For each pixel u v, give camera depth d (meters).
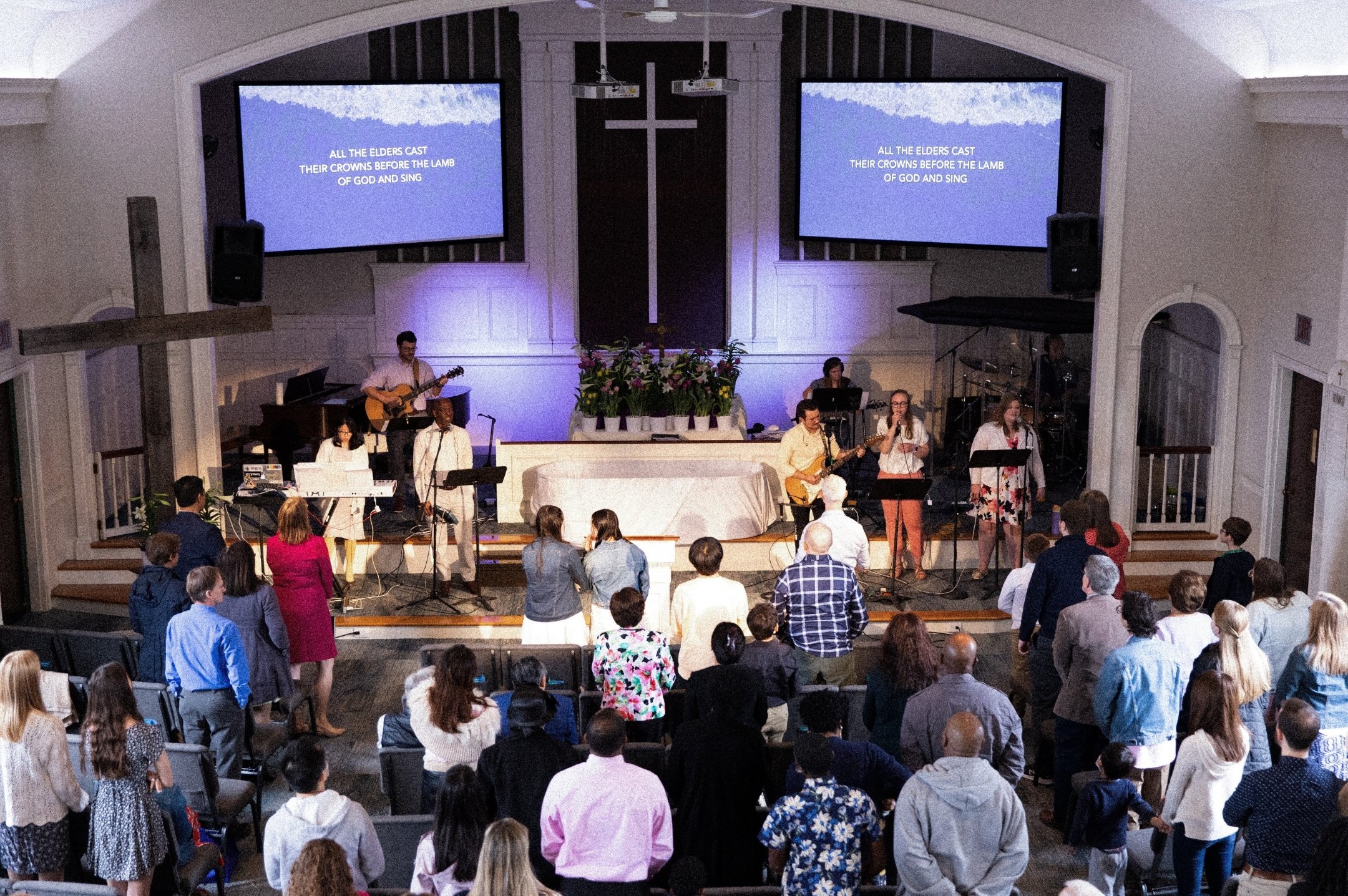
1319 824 5.27
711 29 14.29
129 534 11.54
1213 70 10.66
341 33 10.50
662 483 11.13
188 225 10.74
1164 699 6.31
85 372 12.14
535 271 14.93
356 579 11.28
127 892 5.60
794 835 4.66
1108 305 11.05
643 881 4.78
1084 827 5.85
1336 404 9.44
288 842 5.01
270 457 13.34
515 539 11.35
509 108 14.55
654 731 6.47
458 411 13.84
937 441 15.44
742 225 14.88
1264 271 10.88
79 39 10.40
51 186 10.64
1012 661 8.37
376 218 13.50
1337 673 6.34
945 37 14.44
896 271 15.05
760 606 6.51
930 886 4.48
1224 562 7.78
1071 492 13.45
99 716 5.43
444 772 6.04
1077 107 14.59
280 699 8.09
